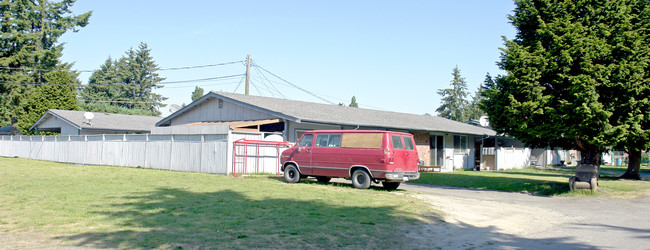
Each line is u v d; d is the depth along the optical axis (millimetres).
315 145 15148
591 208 11703
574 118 13766
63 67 54406
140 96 85812
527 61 14375
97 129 31938
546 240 7590
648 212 11031
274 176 17859
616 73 13273
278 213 8883
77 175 16781
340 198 11336
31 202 9805
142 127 35188
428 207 10500
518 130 15422
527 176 22344
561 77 14086
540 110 13953
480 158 30703
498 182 18344
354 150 14117
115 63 90812
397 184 14758
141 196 10969
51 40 57500
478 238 7680
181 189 12523
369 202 10836
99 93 78812
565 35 14047
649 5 14719
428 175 21938
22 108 49062
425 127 25719
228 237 6781
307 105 24453
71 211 8680
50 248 5984
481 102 16469
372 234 7391
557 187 15883
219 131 18172
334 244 6645
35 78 52750
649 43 14078
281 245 6445
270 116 20469
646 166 37531
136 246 6145
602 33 13977
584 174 15070
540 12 15555
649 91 13414
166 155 20094
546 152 36062
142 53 88062
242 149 17812
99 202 9914
